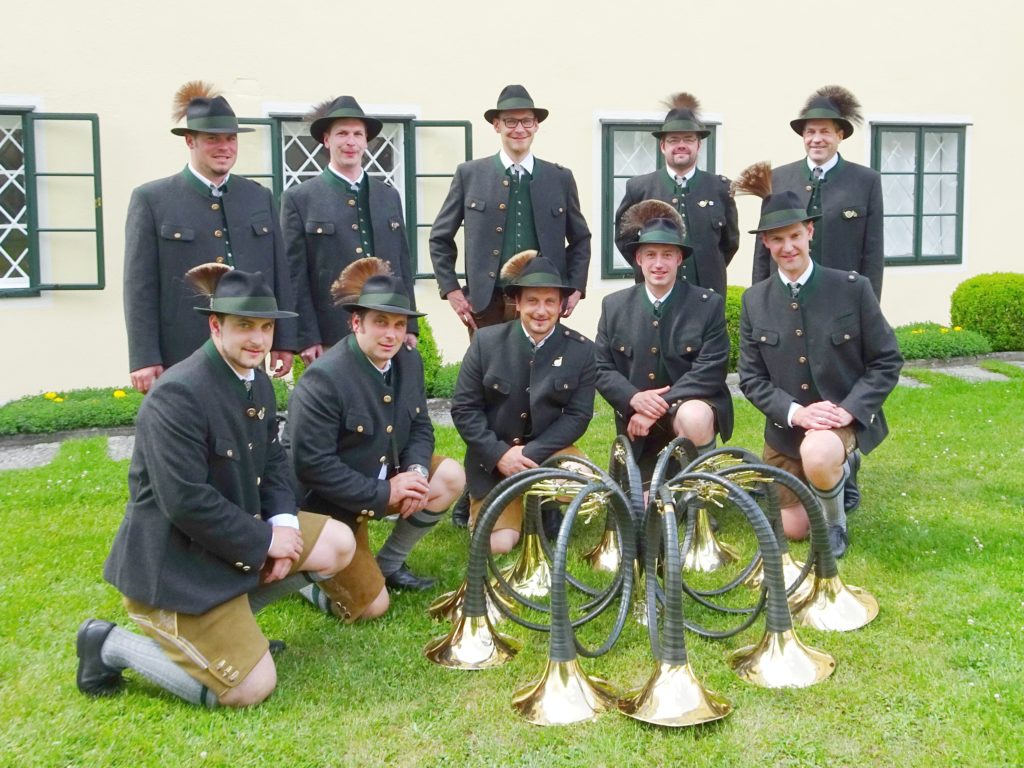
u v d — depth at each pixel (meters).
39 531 4.61
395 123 8.65
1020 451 5.83
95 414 7.00
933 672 3.15
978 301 9.70
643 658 3.36
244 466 3.16
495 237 5.14
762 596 3.36
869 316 4.32
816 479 4.04
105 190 7.89
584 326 9.25
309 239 4.68
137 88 7.90
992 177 10.66
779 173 5.28
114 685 3.15
